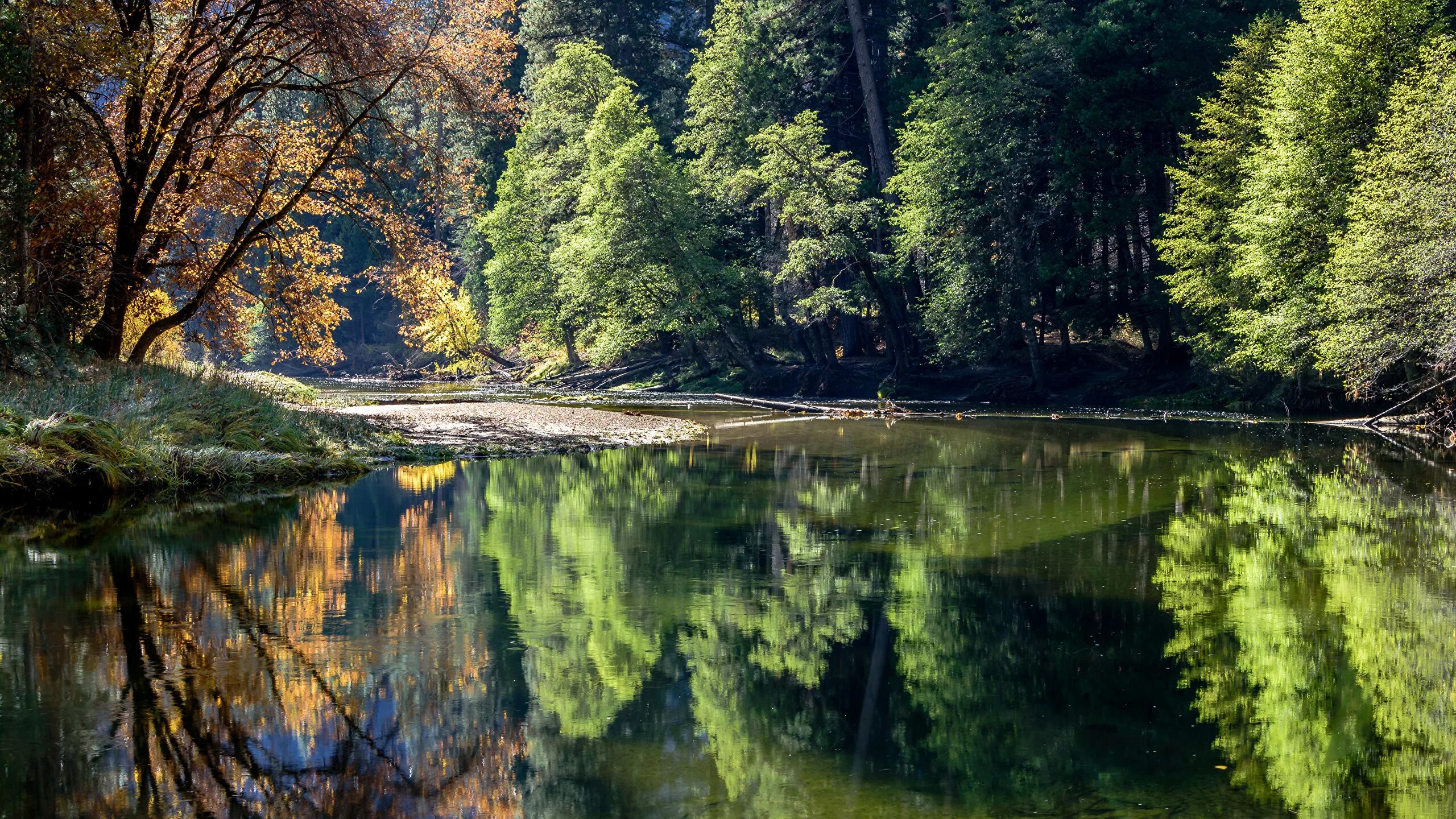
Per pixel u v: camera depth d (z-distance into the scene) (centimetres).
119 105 1895
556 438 2109
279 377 2972
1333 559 898
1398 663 596
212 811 389
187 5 1855
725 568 867
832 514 1160
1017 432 2362
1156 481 1441
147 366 1858
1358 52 2470
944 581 817
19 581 794
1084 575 838
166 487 1319
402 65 1945
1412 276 2062
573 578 823
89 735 465
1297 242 2531
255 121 2069
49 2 1512
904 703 532
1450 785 427
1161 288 3441
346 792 408
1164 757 461
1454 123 2028
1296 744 467
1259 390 3173
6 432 1233
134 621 668
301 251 2197
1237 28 3478
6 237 1556
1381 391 2433
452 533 1034
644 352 5266
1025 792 418
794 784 428
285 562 876
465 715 505
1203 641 646
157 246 1958
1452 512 1158
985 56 3512
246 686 541
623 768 441
